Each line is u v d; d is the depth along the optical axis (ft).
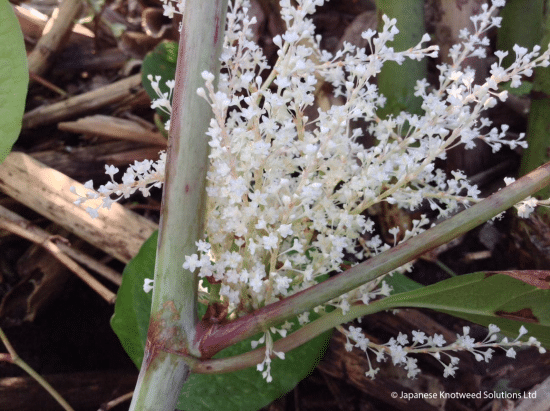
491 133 0.47
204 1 0.41
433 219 0.82
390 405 0.79
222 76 0.47
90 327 0.98
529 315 0.47
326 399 0.83
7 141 0.59
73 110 1.10
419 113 0.79
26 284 0.94
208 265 0.41
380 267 0.44
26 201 0.90
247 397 0.61
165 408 0.43
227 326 0.44
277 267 0.56
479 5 0.80
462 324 0.79
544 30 0.73
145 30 1.22
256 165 0.44
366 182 0.47
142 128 1.06
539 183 0.43
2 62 0.57
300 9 0.44
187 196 0.42
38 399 0.86
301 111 0.47
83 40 1.27
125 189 0.44
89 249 0.97
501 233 0.85
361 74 0.46
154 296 0.44
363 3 1.17
